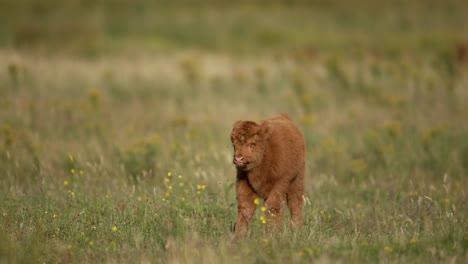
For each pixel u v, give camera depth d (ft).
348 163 131.03
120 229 90.02
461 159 132.67
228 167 125.29
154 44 354.95
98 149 134.00
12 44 324.19
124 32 391.86
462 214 97.35
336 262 72.74
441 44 335.47
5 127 135.54
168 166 122.52
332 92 211.00
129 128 153.99
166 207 96.48
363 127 165.17
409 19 427.74
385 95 196.13
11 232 86.22
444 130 149.89
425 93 202.59
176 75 236.02
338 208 105.50
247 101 200.44
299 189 95.40
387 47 331.57
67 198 101.81
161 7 470.39
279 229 88.07
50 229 89.92
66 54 297.33
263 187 90.07
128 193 104.06
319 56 318.04
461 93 200.85
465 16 431.02
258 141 87.10
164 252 78.43
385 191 114.21
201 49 354.13
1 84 204.03
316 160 132.57
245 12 449.06
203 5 479.82
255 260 75.00
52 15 411.54
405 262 73.61
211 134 152.56
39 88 204.74
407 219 92.02
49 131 152.76
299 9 464.24
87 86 215.72
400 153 135.74
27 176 117.50
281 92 211.61
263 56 311.27
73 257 78.54
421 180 119.34
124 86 214.48
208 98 204.03
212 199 104.42
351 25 423.64
